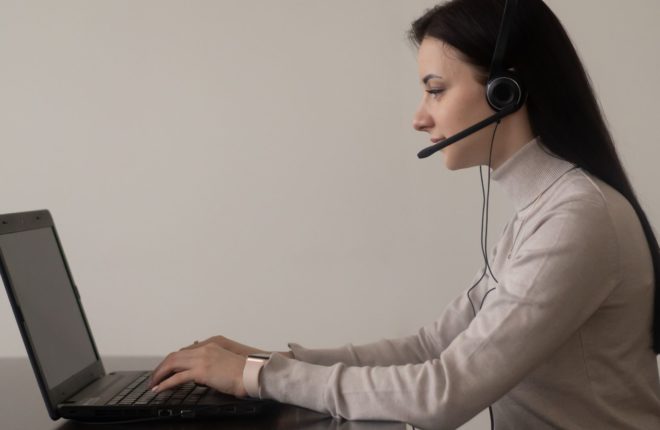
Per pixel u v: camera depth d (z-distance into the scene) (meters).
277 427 1.06
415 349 1.45
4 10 2.71
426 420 1.04
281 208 2.66
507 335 1.05
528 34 1.16
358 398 1.08
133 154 2.71
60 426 1.13
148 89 2.68
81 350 1.34
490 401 1.05
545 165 1.19
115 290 2.74
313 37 2.61
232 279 2.70
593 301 1.08
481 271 1.46
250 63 2.64
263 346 2.70
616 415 1.13
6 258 1.17
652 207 2.51
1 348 2.80
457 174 2.58
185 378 1.17
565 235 1.07
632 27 2.47
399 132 2.59
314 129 2.63
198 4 2.64
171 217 2.71
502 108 1.16
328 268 2.66
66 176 2.73
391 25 2.57
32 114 2.73
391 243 2.63
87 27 2.69
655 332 1.17
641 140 2.50
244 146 2.66
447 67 1.18
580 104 1.17
